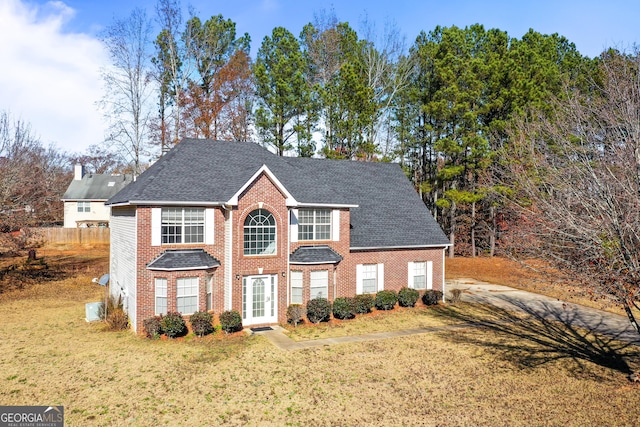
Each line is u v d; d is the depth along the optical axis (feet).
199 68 150.20
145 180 69.51
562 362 53.93
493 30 141.18
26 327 67.97
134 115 133.80
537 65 122.62
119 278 76.23
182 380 47.37
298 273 73.10
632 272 36.88
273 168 79.82
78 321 71.82
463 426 38.04
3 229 103.30
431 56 136.05
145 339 61.46
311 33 161.17
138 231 63.31
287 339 62.54
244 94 150.82
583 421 38.83
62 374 48.62
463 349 58.90
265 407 41.29
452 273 127.75
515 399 43.37
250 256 68.03
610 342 62.54
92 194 196.44
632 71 52.19
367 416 39.70
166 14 138.21
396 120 164.35
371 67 152.05
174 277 62.90
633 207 37.06
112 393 43.91
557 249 45.93
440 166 159.74
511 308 85.10
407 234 88.33
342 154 138.82
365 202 91.91
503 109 125.18
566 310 83.35
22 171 103.30
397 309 82.23
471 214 155.74
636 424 38.11
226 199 66.44
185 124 141.69
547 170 49.06
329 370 50.80
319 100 143.23
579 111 48.26
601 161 42.06
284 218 70.85
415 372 50.42
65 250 165.78
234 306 66.80
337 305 73.61
